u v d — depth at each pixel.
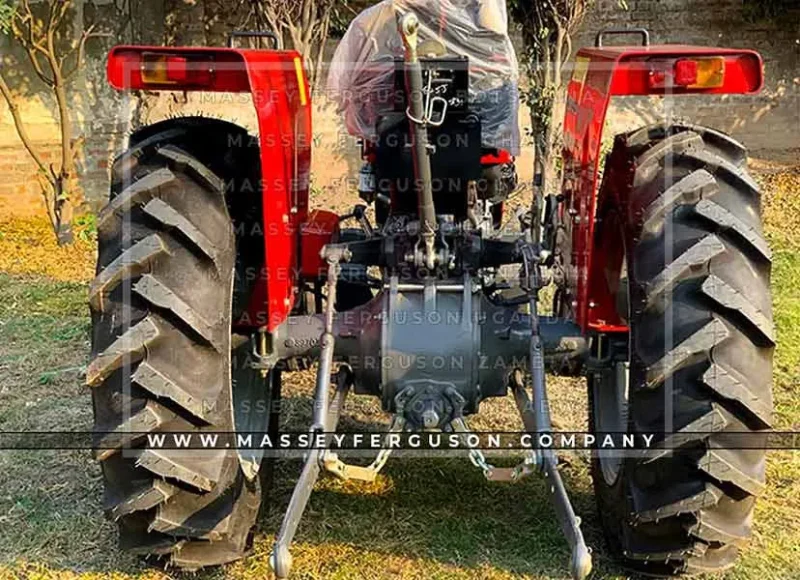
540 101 6.69
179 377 2.64
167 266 2.67
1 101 7.79
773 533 3.30
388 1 3.62
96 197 7.94
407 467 3.76
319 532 3.30
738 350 2.61
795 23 8.59
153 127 2.90
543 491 3.59
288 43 7.11
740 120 8.73
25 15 7.33
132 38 7.81
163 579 3.05
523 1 6.80
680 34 8.51
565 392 4.56
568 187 3.36
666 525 2.77
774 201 8.05
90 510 3.47
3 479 3.71
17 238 7.51
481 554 3.18
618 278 3.18
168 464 2.65
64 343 5.30
